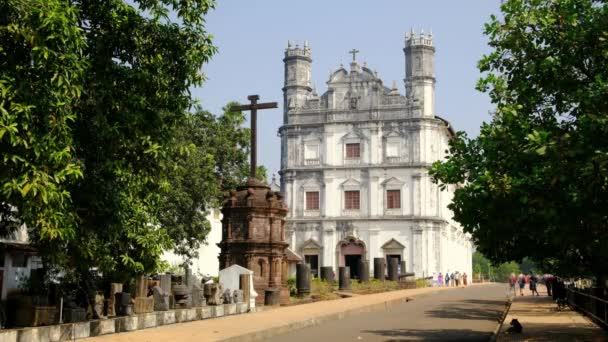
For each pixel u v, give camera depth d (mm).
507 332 15586
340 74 59625
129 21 13750
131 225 15406
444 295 34812
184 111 15047
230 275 22297
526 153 10695
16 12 10789
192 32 14477
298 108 60094
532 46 12875
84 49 13352
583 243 11305
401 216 56125
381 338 14688
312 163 59125
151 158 14289
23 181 10688
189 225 31672
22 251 19750
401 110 57562
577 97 11547
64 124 11523
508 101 13945
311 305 23703
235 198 25203
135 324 15414
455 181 13438
